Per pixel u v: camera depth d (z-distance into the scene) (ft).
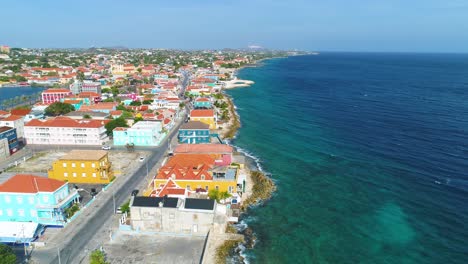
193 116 543.39
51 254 220.02
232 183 300.20
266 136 505.66
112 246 229.66
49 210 253.24
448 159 394.73
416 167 375.04
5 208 255.29
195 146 384.06
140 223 246.47
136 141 462.60
